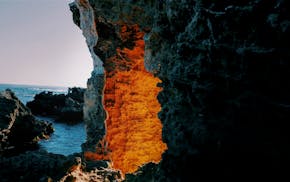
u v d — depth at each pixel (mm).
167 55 5875
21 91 105188
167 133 5188
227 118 3877
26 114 20609
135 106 10344
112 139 10398
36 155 9180
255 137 3498
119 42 9852
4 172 8258
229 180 3791
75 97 41250
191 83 4469
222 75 3902
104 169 9227
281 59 3205
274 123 3373
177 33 5410
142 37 9594
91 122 10969
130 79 10242
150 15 8148
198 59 4305
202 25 4273
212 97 4086
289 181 3275
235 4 3861
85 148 10859
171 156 4789
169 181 4812
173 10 5227
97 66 10859
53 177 7664
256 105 3500
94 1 9273
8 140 18094
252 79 3514
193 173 4242
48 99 39562
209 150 3979
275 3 3295
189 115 4652
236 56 3701
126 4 8617
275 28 3205
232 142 3686
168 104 5570
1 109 18094
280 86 3307
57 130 28672
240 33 3680
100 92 10430
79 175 8227
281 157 3275
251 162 3553
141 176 6945
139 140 10367
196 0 4383
